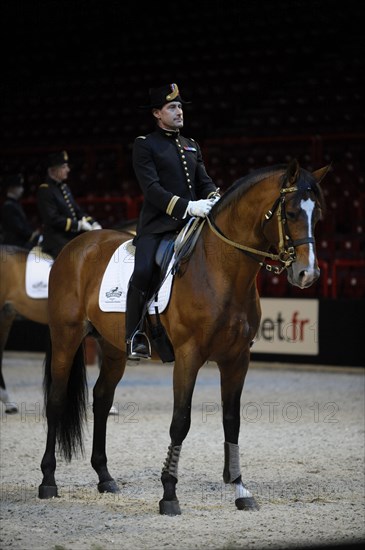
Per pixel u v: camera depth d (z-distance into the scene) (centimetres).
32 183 2562
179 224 816
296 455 1023
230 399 792
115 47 2906
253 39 2708
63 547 660
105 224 2355
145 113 2664
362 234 2064
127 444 1088
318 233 2102
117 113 2702
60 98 2820
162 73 2731
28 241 1633
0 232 2255
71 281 895
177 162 827
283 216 718
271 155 2306
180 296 777
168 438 1127
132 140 2588
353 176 2158
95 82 2812
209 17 2830
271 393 1523
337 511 771
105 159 2548
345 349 1789
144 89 2727
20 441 1118
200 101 2584
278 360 1869
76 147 2427
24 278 1382
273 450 1054
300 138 2119
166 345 811
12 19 3036
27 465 982
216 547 657
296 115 2406
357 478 905
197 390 1571
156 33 2875
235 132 2444
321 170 751
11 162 2636
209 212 782
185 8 2883
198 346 767
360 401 1438
